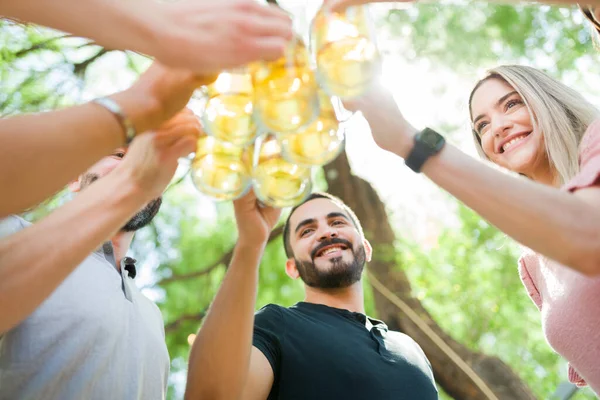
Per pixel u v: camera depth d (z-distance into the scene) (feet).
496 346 22.79
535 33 22.31
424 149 5.25
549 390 22.50
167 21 3.84
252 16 3.97
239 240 7.23
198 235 25.25
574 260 4.98
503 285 22.89
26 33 18.10
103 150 4.33
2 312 4.58
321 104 5.01
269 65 4.56
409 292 16.70
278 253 24.14
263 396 8.22
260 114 4.65
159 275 23.76
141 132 4.49
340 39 4.53
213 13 3.91
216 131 4.83
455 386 14.83
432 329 15.87
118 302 7.42
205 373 7.36
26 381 6.56
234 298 7.32
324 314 9.35
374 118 5.40
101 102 4.38
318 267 9.85
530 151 7.80
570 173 7.40
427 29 22.11
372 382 8.44
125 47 3.91
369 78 4.63
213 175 5.24
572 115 7.66
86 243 4.85
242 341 7.35
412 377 8.77
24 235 4.79
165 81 4.54
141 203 5.11
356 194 18.11
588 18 6.92
